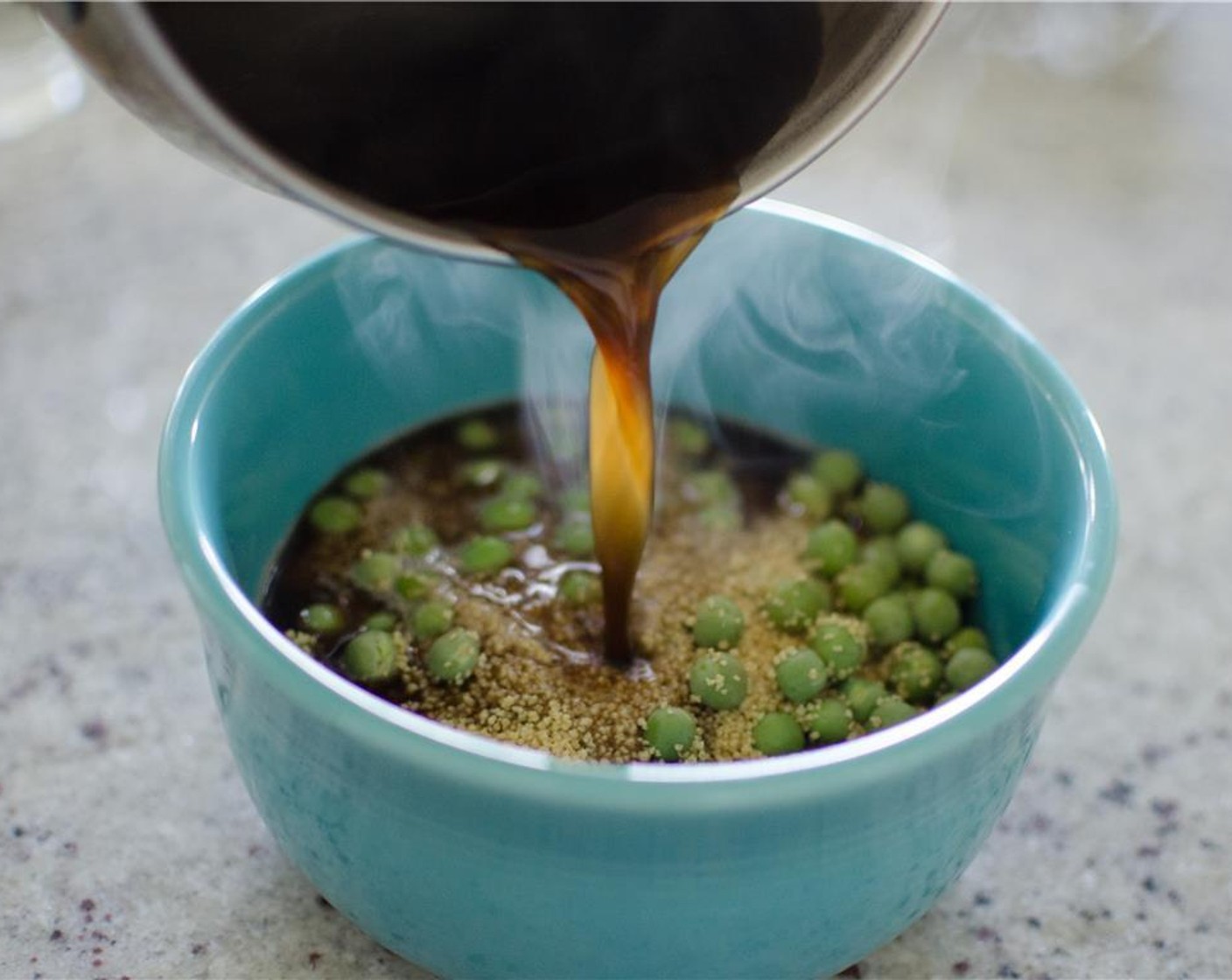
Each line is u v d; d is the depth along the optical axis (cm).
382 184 29
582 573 36
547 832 26
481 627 35
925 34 30
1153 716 37
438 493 37
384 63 27
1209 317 47
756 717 34
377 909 29
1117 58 55
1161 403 44
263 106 27
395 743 26
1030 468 33
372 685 34
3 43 51
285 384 34
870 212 49
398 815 27
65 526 40
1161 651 39
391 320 36
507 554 36
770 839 27
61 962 32
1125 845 35
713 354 37
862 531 37
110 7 26
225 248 48
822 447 38
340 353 35
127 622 38
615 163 29
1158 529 41
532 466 38
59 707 36
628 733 33
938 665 35
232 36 26
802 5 28
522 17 27
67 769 35
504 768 26
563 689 34
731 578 36
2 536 40
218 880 34
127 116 52
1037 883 34
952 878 30
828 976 32
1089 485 31
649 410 33
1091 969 33
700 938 28
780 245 36
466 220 30
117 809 35
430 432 38
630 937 28
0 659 37
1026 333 34
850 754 26
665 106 29
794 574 36
